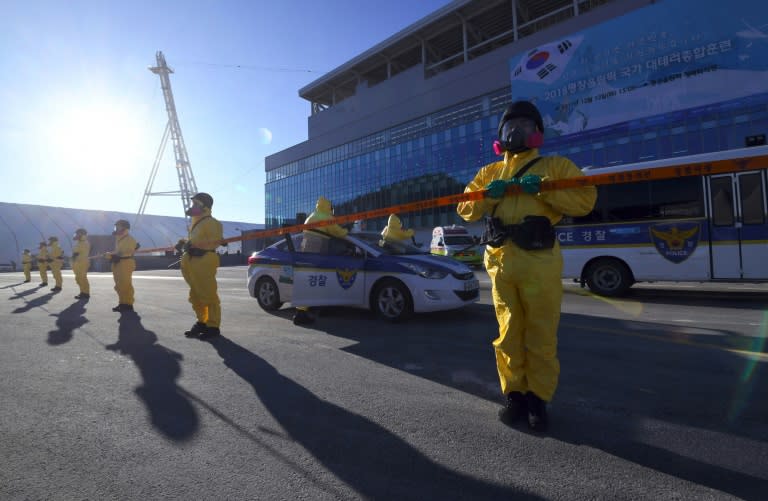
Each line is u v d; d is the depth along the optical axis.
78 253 11.34
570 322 6.37
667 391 3.49
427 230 39.16
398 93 41.72
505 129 2.97
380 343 5.29
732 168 2.87
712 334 5.47
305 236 7.41
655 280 8.88
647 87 24.28
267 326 6.50
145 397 3.57
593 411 3.12
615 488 2.16
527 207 2.81
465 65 35.62
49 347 5.36
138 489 2.24
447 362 4.43
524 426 2.90
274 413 3.20
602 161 25.88
